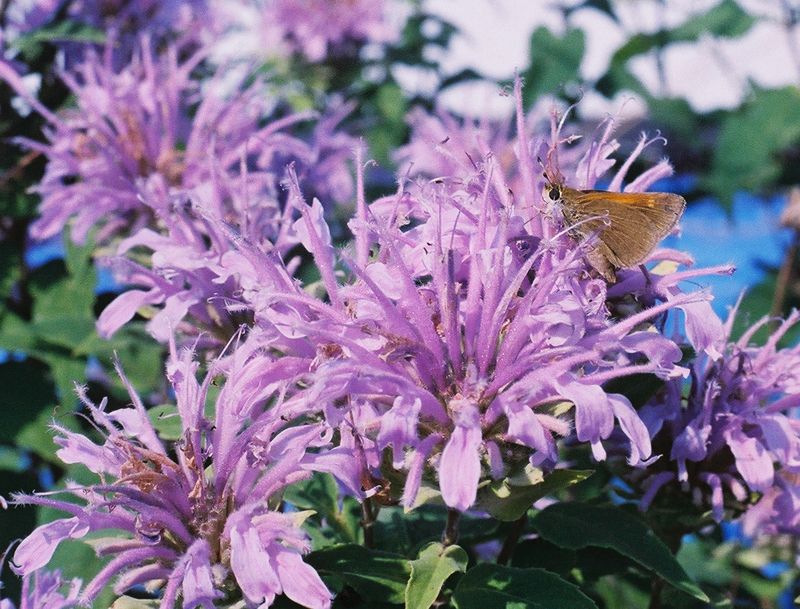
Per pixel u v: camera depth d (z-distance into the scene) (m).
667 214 0.18
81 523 0.17
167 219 0.22
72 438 0.18
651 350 0.17
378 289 0.17
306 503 0.20
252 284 0.18
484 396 0.17
